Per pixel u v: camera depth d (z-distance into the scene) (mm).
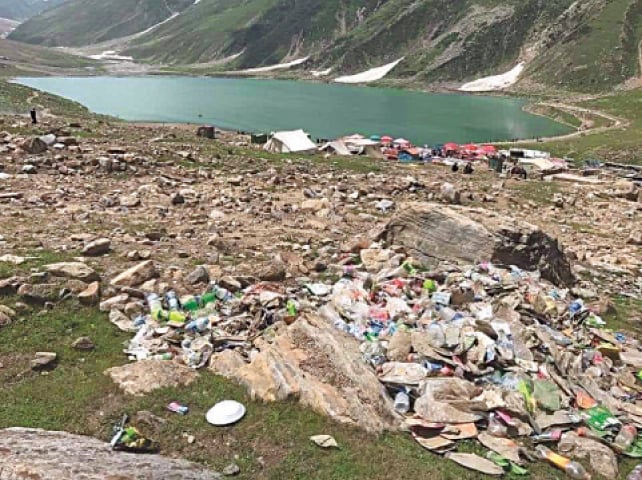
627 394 12945
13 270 14086
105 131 41562
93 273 14539
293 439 9586
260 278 16094
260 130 105062
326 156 53094
